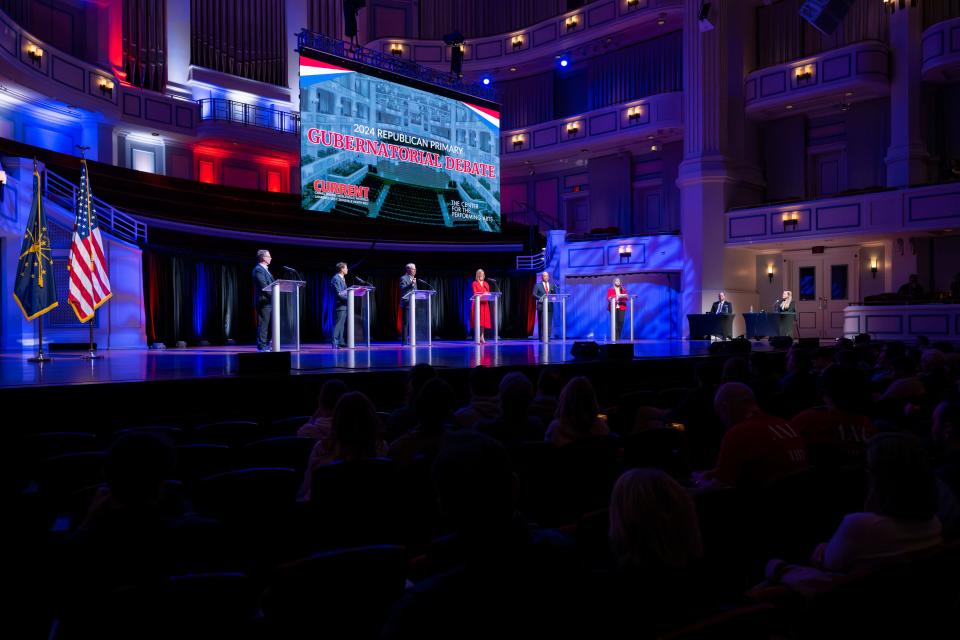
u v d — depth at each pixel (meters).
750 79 19.06
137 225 13.92
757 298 19.78
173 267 14.92
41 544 2.55
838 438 3.50
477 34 23.84
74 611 1.59
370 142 14.64
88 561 2.04
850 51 17.14
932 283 17.19
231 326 16.56
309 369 6.66
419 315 12.74
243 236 16.25
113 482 2.08
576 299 21.08
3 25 14.11
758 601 2.22
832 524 2.91
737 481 3.14
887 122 18.08
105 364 7.60
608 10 20.86
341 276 11.37
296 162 22.61
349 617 1.82
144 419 5.48
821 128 19.31
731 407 3.48
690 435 4.85
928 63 16.36
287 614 1.77
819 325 19.19
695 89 19.08
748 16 19.55
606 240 20.30
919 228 15.65
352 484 2.84
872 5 17.84
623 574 1.65
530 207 25.33
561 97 23.88
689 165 18.98
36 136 17.17
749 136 19.72
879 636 1.75
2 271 11.30
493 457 1.49
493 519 1.47
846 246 18.73
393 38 22.78
